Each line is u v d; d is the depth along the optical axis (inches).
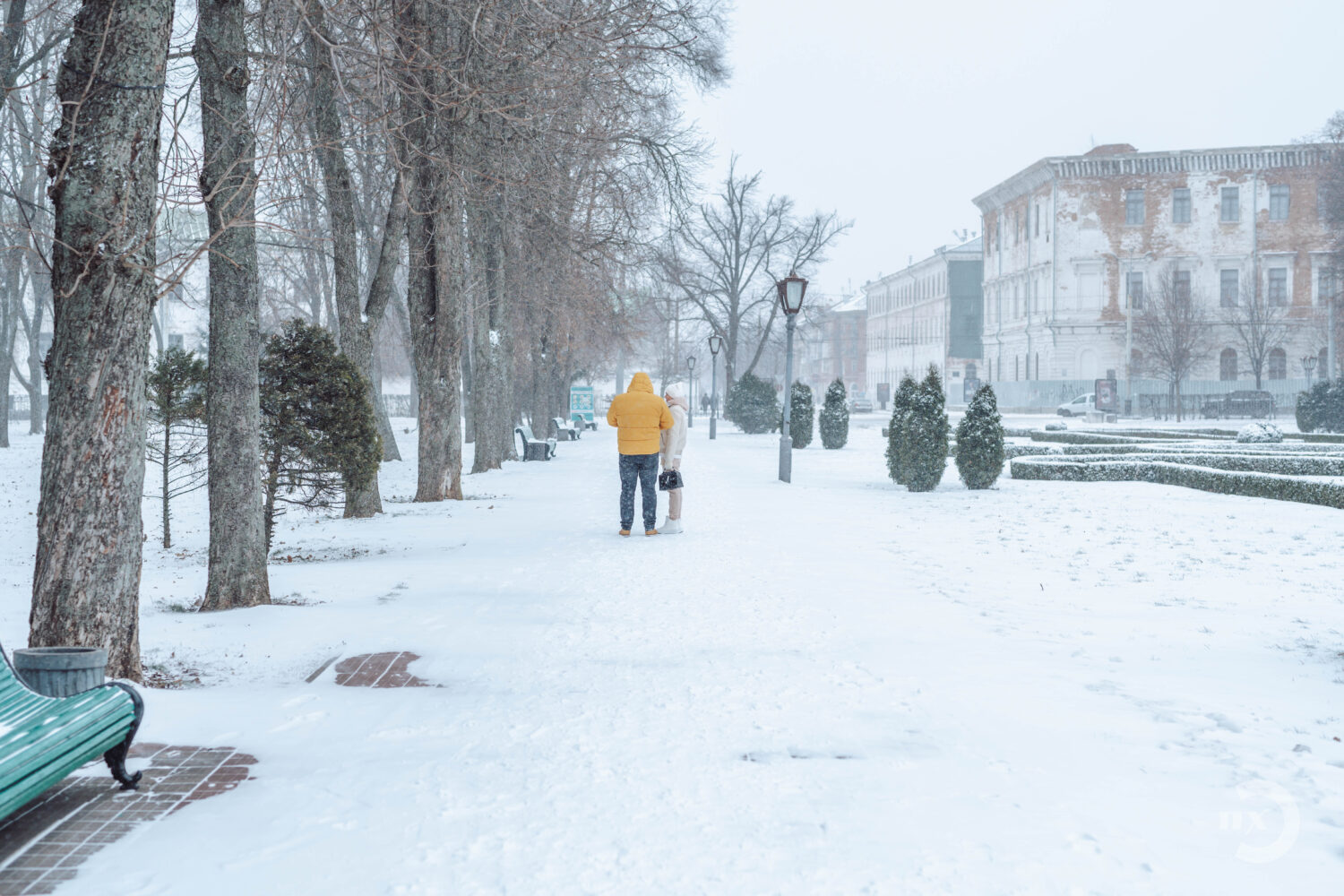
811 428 1428.4
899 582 369.7
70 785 166.6
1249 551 448.1
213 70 332.8
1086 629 288.7
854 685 229.0
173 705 214.2
